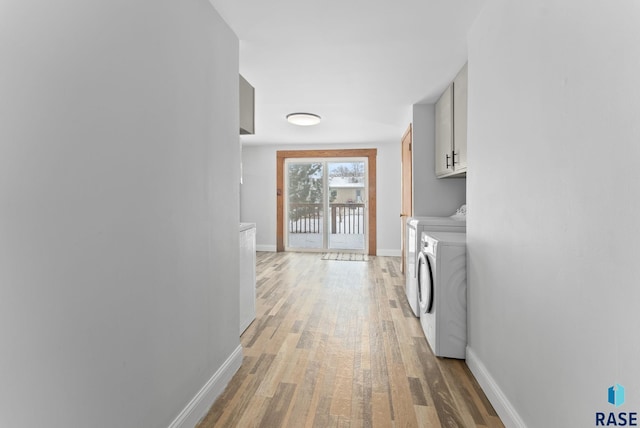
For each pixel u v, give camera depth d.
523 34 1.45
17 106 0.82
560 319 1.18
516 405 1.54
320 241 6.82
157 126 1.34
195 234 1.66
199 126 1.69
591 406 1.02
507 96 1.62
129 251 1.19
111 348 1.11
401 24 2.07
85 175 1.00
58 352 0.93
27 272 0.84
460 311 2.31
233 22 2.01
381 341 2.62
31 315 0.85
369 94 3.41
